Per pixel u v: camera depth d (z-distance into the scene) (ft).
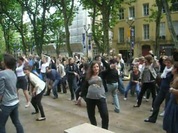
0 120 18.24
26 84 33.96
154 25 140.15
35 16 99.30
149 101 36.65
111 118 28.09
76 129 11.35
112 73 29.94
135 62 41.98
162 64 33.60
